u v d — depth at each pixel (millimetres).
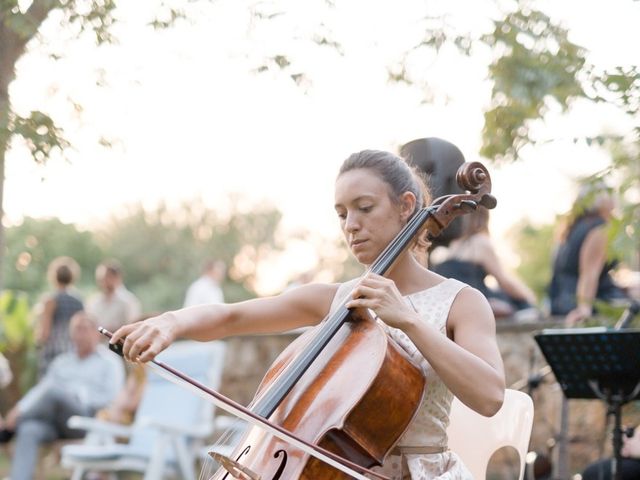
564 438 5293
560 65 4812
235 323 3148
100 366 8156
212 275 10617
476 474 3545
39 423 7797
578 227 6691
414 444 2953
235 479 2941
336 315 3037
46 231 22609
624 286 6898
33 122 4324
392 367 2857
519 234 23250
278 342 8078
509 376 6801
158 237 27094
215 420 8148
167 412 7570
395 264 3043
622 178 4828
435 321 2963
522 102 4871
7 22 4262
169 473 7434
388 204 2990
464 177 3145
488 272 6605
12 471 7742
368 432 2832
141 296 26094
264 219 27344
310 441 2811
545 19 4883
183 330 2965
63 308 9227
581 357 4199
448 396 3016
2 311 10320
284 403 2945
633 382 4199
